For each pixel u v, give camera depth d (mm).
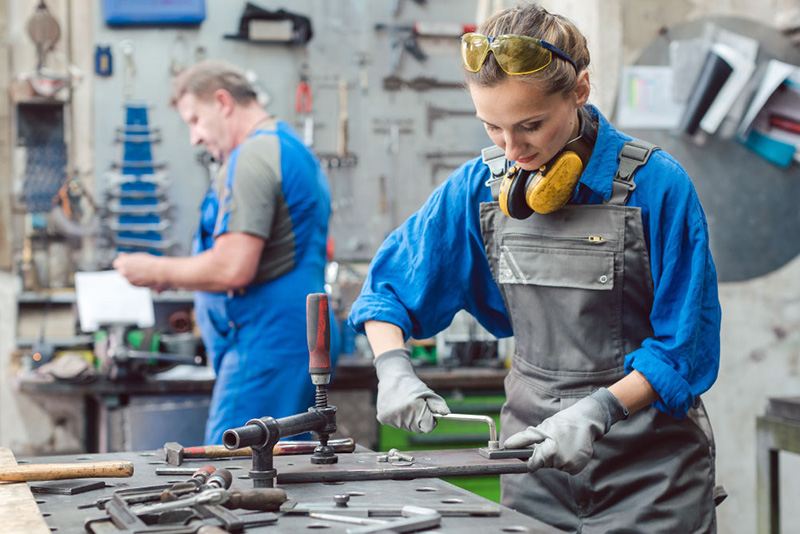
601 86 3719
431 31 4031
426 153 4066
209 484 1107
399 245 1618
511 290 1547
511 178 1431
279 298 2449
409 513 1028
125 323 3400
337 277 3846
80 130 3848
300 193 2480
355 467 1271
